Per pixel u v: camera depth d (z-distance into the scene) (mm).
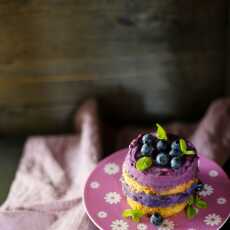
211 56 826
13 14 760
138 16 779
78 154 791
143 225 537
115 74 828
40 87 827
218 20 795
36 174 747
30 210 654
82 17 773
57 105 848
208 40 811
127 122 880
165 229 530
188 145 558
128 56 813
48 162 770
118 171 610
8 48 787
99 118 804
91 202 566
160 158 529
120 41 800
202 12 785
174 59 823
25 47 790
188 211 547
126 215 545
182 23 792
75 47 797
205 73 841
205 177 596
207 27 799
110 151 800
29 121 860
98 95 846
